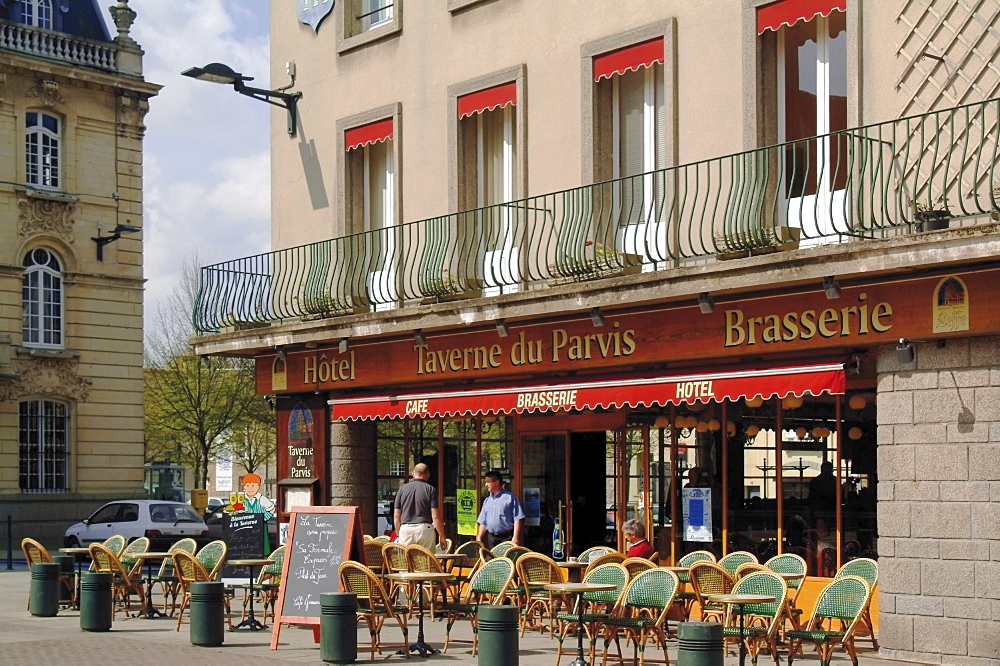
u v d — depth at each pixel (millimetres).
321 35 20719
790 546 14688
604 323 15719
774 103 14773
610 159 16531
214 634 14312
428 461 19078
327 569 14102
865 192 13727
